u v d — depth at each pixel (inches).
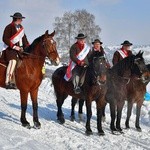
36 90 394.6
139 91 432.8
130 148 333.4
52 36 376.2
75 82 404.8
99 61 370.0
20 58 383.9
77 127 423.2
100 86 378.3
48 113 511.5
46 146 310.3
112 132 400.8
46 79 916.6
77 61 406.0
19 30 387.5
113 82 410.0
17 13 390.3
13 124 391.2
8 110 494.3
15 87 390.3
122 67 417.1
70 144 330.6
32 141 319.3
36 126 388.8
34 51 383.6
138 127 432.5
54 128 402.3
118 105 411.8
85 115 514.0
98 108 388.8
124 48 484.7
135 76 412.5
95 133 394.3
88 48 415.8
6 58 387.2
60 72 459.8
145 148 339.3
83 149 316.5
